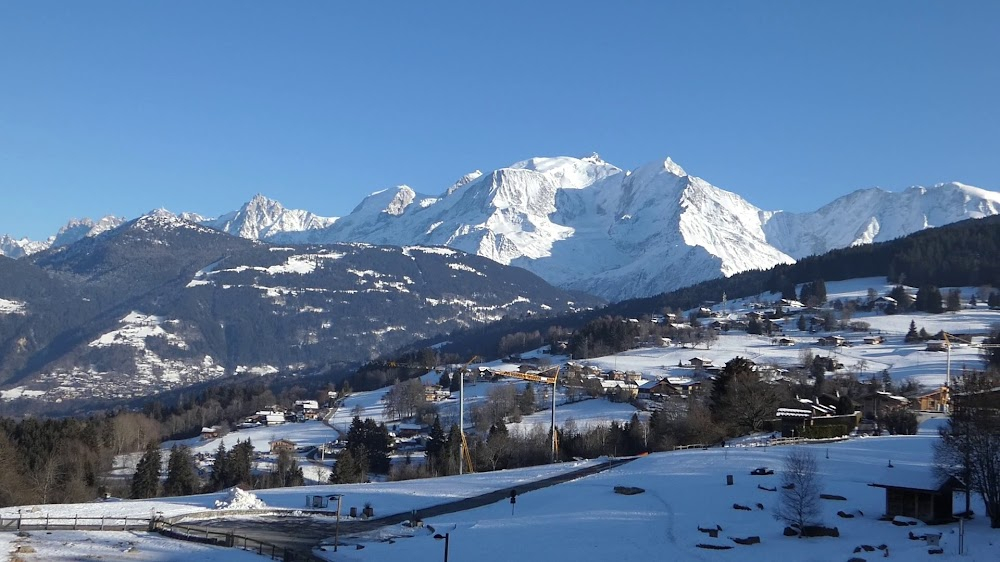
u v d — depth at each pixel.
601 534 94.38
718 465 130.00
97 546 90.38
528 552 88.56
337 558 87.75
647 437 183.38
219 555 88.38
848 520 95.06
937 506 93.12
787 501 95.50
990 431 97.56
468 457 177.00
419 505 116.75
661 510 103.75
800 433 164.50
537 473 139.75
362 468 177.38
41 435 171.88
